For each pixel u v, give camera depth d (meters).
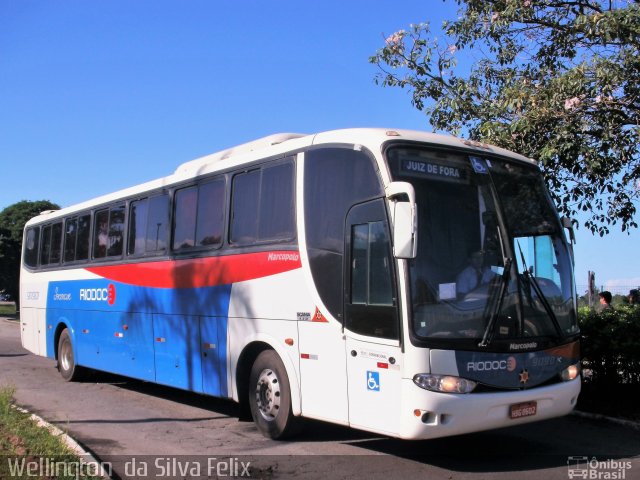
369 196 6.25
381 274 6.00
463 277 6.00
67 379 12.72
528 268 6.44
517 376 5.97
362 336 6.12
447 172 6.41
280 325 7.18
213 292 8.39
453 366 5.66
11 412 8.42
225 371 8.09
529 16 9.95
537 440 7.38
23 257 15.66
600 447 7.06
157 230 9.89
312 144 7.12
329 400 6.47
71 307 12.58
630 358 8.45
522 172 7.02
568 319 6.65
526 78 10.20
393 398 5.75
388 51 10.94
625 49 8.64
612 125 8.87
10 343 21.95
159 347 9.55
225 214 8.35
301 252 6.98
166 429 8.10
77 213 12.77
